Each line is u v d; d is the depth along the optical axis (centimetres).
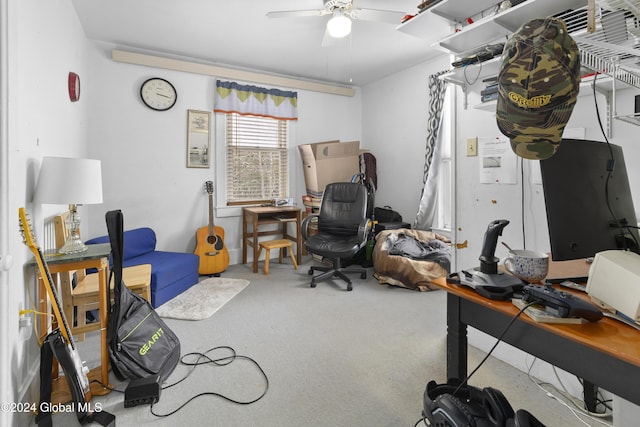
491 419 94
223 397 152
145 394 146
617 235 110
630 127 138
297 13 234
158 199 352
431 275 298
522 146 84
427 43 327
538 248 167
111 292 189
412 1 251
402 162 414
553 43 72
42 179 150
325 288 306
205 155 374
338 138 463
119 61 325
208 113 373
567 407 146
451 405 98
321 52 349
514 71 75
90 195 161
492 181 186
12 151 128
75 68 259
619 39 102
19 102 136
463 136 201
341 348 196
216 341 204
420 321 234
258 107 396
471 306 106
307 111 438
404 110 407
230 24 286
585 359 78
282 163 425
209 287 304
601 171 111
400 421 137
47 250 170
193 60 364
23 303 138
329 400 150
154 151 347
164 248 357
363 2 253
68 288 173
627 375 71
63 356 132
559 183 99
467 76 190
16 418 125
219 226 378
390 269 311
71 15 245
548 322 83
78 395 132
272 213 401
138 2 250
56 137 198
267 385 161
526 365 172
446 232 362
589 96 149
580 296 98
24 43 143
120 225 158
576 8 139
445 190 368
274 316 242
